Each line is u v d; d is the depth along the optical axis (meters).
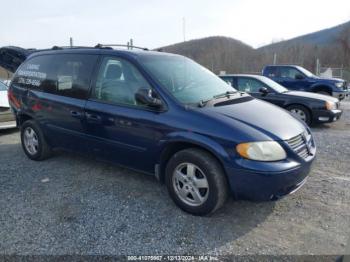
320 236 3.13
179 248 2.94
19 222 3.36
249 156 3.09
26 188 4.21
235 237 3.11
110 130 4.03
